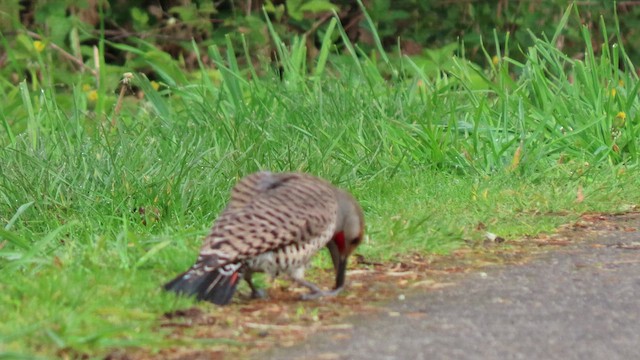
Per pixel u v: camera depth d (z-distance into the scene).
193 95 16.81
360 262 10.02
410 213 11.62
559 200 12.62
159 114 15.96
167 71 19.45
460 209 12.10
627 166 14.26
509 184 13.31
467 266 10.02
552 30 21.83
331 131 14.55
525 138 14.27
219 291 7.98
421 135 14.37
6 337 7.26
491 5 22.06
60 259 9.42
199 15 21.80
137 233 10.89
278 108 15.50
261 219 8.13
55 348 7.32
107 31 21.86
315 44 23.31
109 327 7.68
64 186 11.90
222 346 7.62
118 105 16.02
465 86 15.62
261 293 8.84
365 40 22.23
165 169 12.21
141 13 21.92
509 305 8.72
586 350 7.58
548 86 16.44
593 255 10.49
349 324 8.19
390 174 13.52
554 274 9.73
